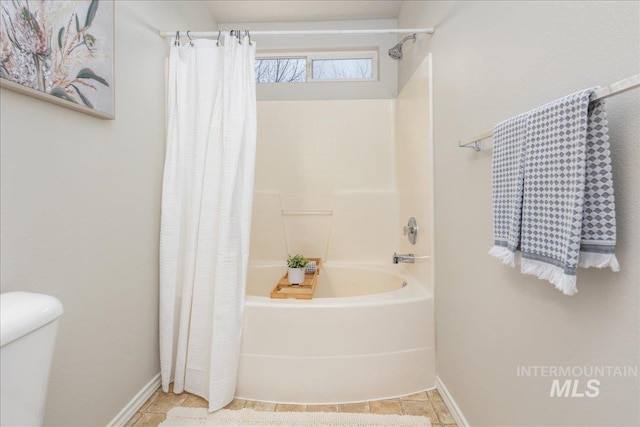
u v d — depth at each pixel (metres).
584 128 0.60
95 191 1.17
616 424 0.63
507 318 0.99
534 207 0.74
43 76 0.93
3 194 0.85
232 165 1.50
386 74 2.65
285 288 1.75
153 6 1.57
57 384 1.01
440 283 1.55
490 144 1.07
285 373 1.49
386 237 2.46
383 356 1.52
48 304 0.78
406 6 2.29
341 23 2.67
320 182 2.53
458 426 1.33
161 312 1.55
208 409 1.43
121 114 1.32
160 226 1.61
